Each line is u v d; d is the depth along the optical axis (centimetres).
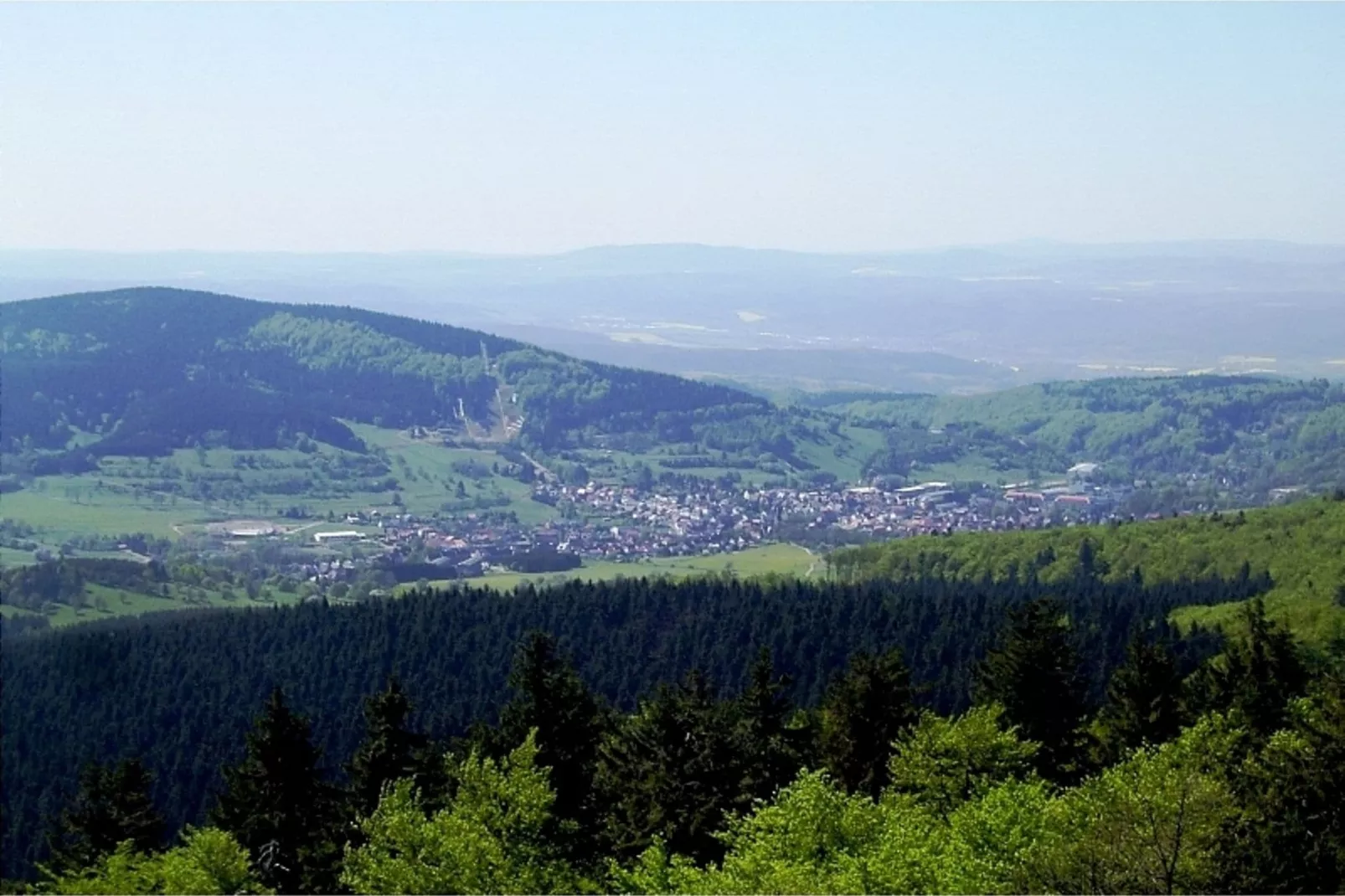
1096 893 4572
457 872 5134
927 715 6556
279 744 6688
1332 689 5756
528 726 6888
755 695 7556
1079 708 7650
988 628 12962
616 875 5591
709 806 6294
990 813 5181
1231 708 6744
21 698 10581
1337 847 5019
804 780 5297
